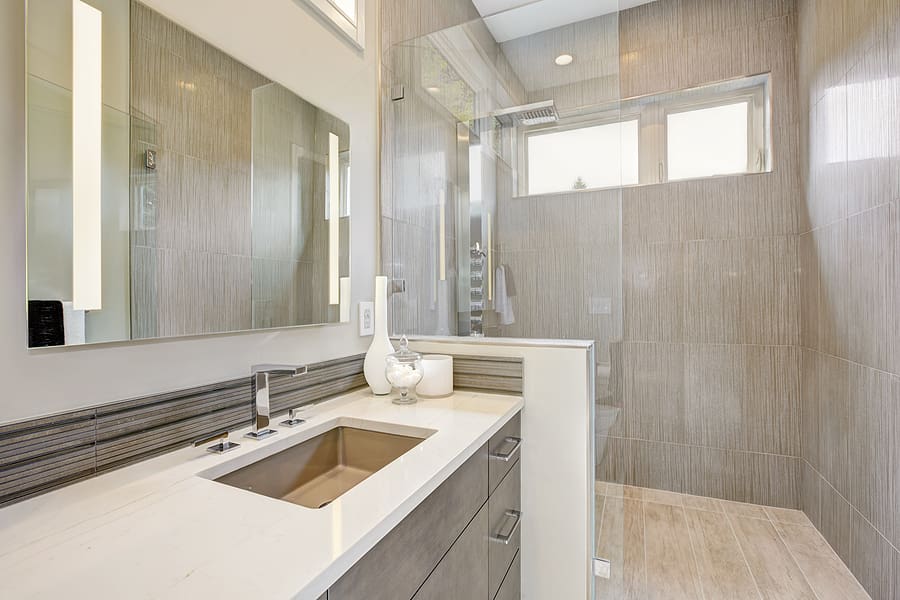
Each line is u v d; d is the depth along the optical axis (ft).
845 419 6.39
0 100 2.25
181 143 3.12
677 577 6.19
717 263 8.66
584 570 4.46
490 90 6.09
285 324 4.01
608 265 5.48
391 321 5.55
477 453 3.42
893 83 5.08
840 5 6.43
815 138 7.39
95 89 2.63
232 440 3.25
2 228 2.24
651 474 9.11
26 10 2.34
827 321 7.00
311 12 4.42
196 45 3.25
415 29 6.32
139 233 2.84
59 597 1.55
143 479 2.58
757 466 8.42
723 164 8.89
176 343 3.08
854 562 6.13
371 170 5.31
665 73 9.00
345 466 3.88
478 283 5.94
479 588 3.44
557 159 5.79
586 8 5.73
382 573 2.16
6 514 2.15
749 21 8.45
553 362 4.65
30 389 2.32
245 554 1.82
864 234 5.81
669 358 9.00
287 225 4.08
